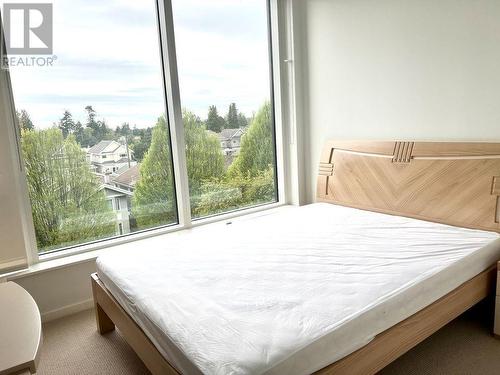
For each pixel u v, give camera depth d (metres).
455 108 2.63
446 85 2.65
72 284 2.73
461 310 2.02
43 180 2.72
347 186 3.29
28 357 1.10
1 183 2.44
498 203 2.38
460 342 2.16
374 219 2.80
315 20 3.44
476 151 2.47
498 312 2.13
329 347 1.42
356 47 3.16
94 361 2.16
